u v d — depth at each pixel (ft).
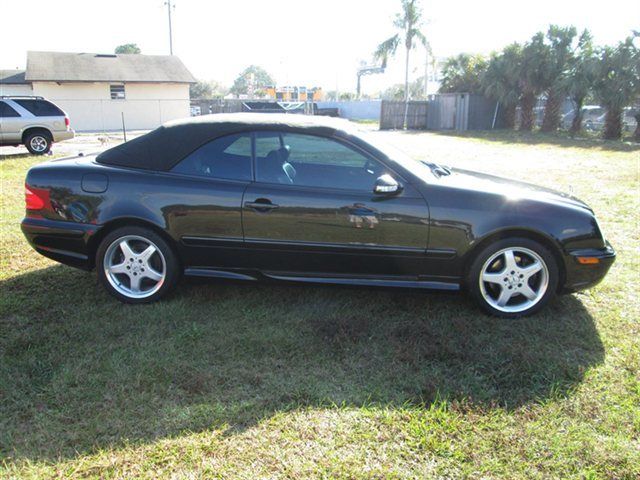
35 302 13.75
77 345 11.51
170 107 116.67
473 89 98.32
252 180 13.07
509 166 42.68
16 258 17.33
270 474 7.80
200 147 13.32
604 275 13.07
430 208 12.51
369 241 12.71
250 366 10.79
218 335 12.07
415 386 10.08
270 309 13.50
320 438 8.61
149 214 13.05
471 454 8.27
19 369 10.50
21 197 27.12
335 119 14.66
